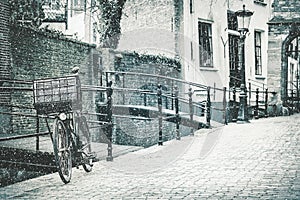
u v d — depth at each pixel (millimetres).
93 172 8344
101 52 13945
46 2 22688
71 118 8094
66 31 22984
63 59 12406
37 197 6402
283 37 23141
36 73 11461
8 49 10617
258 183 6844
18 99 10914
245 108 17469
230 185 6781
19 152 7793
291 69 26297
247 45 22219
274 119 19141
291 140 11727
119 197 6270
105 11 18141
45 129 11680
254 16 22516
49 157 8016
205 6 19781
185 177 7566
